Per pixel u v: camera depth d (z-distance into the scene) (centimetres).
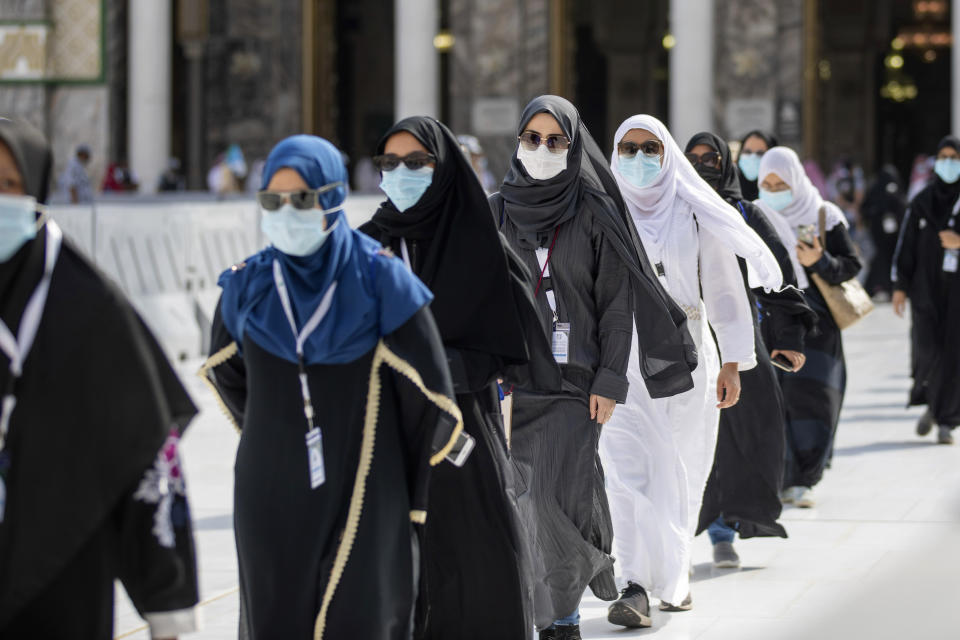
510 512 1504
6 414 1043
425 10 8681
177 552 1082
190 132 8762
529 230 1697
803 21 8331
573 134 1694
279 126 8812
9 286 1051
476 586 1496
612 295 1686
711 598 1931
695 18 8275
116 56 8688
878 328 5500
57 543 1041
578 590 1655
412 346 1292
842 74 10456
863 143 10456
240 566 1319
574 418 1672
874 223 6444
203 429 3509
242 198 6775
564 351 1684
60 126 8662
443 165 1478
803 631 809
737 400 1953
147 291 4512
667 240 1888
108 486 1051
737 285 1928
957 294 3139
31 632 1054
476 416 1497
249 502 1284
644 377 1725
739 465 2109
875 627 781
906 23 12250
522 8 8588
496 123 8631
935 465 2909
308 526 1267
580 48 12825
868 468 2894
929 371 3189
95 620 1067
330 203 1277
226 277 1341
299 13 8812
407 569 1299
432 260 1482
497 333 1474
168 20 8700
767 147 2770
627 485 1822
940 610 790
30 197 1037
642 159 1878
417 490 1321
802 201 2628
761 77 8388
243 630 1328
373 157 1486
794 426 2536
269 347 1284
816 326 2559
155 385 1071
